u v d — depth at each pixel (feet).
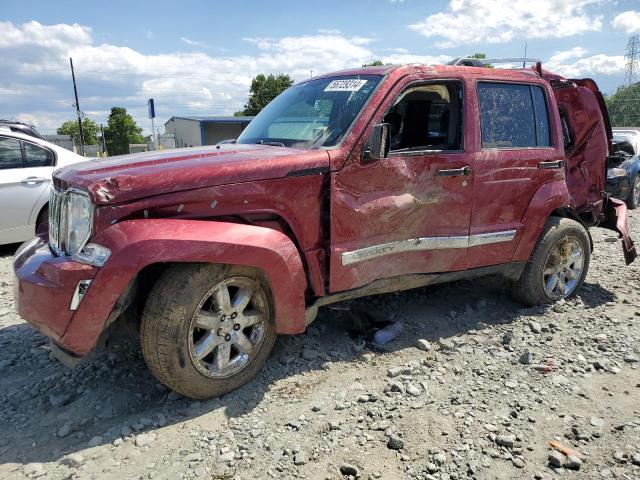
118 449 9.00
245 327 10.70
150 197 9.55
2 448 9.11
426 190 12.57
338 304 13.73
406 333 13.79
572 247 16.02
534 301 15.53
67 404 10.55
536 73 15.52
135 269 9.05
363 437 9.34
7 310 15.85
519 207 14.46
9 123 28.04
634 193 34.91
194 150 11.89
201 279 9.73
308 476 8.36
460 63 14.67
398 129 13.38
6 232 22.13
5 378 11.63
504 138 14.11
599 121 18.01
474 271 14.16
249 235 10.09
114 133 245.24
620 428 9.70
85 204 9.47
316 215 11.27
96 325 9.20
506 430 9.62
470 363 12.23
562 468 8.66
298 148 12.05
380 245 12.09
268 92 206.28
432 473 8.48
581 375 11.75
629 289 17.62
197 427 9.58
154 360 9.67
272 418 9.88
